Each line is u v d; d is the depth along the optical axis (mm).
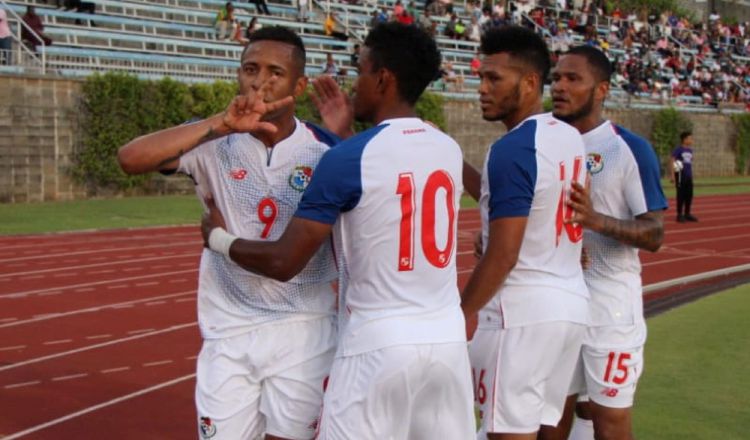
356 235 3412
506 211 3844
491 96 4105
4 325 8883
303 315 3795
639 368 4734
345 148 3406
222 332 3822
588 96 4738
